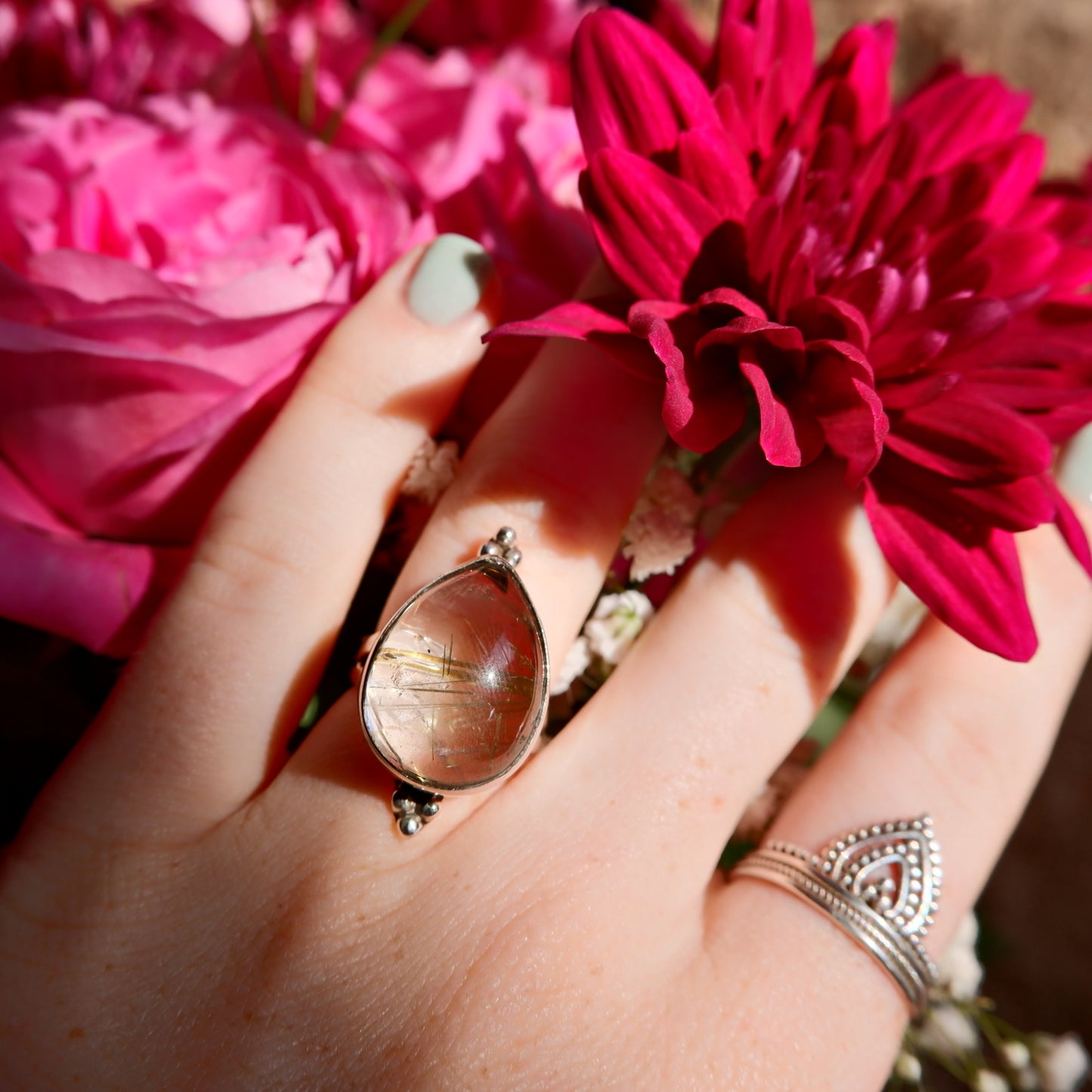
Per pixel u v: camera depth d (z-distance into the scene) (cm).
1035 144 12
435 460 12
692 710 12
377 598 13
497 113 14
